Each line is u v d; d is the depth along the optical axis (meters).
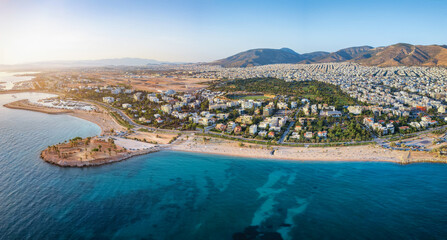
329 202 175.12
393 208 167.12
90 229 146.38
